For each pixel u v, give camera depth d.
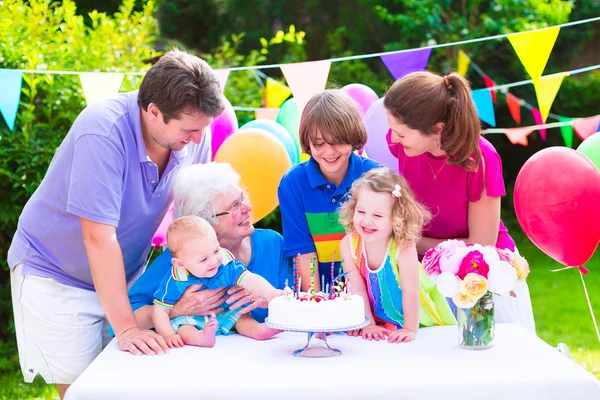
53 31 5.73
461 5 10.48
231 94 6.81
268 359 2.44
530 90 9.94
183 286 2.69
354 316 2.45
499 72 9.94
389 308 2.76
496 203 2.98
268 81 4.29
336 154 2.85
